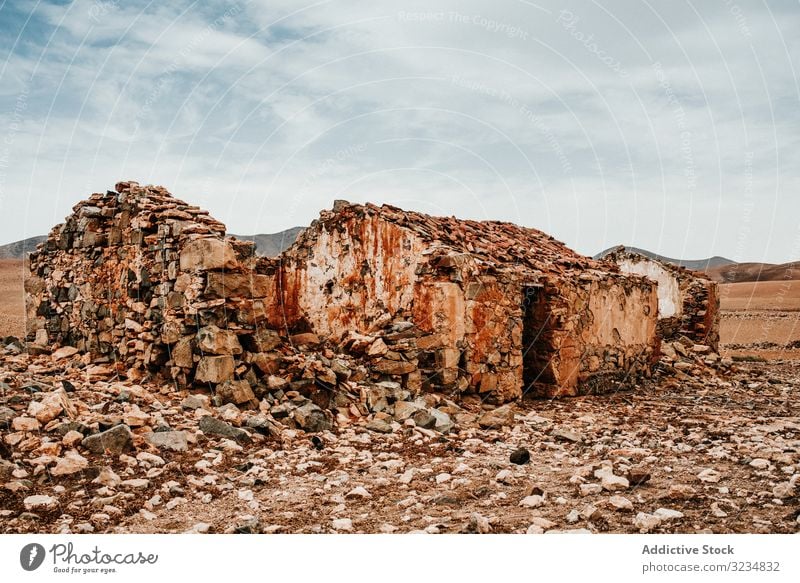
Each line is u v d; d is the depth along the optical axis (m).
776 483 6.78
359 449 8.60
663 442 9.20
